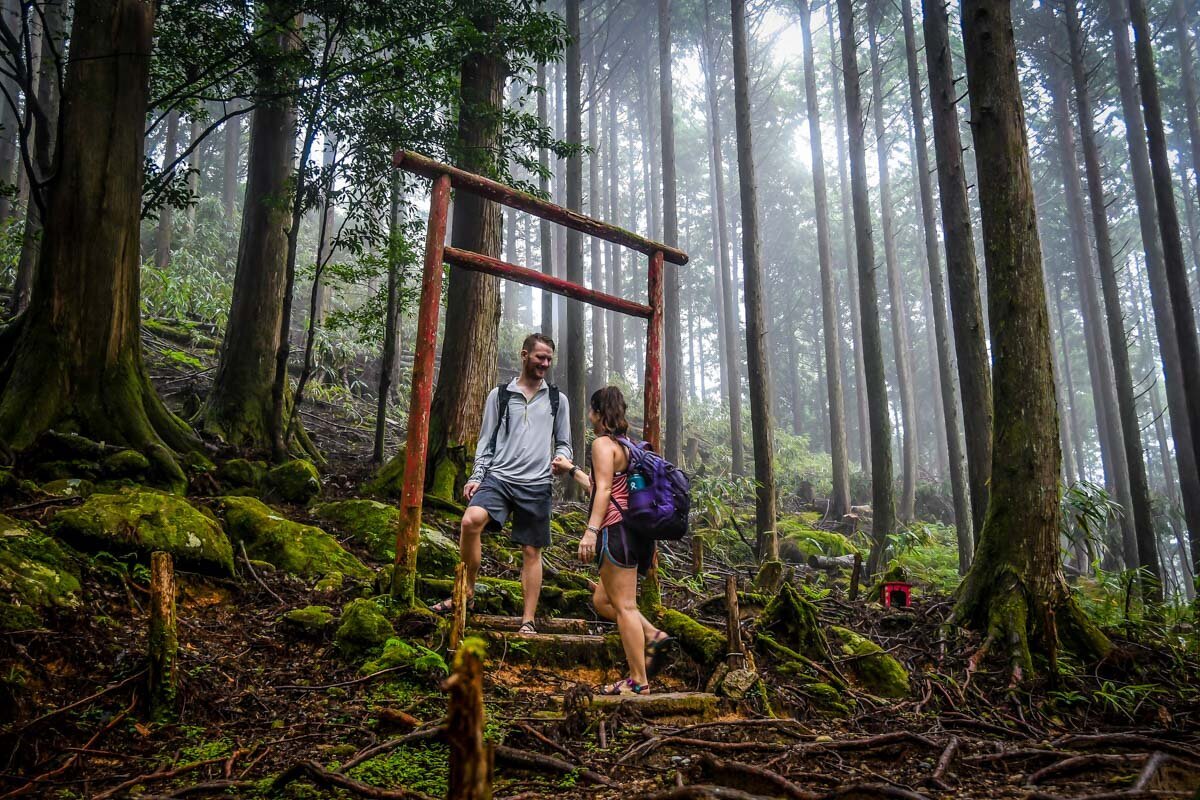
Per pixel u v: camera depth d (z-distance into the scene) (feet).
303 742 9.84
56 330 19.26
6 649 9.97
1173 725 14.60
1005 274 19.40
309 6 24.13
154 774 8.50
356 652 12.59
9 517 13.21
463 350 26.78
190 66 24.56
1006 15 20.29
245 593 14.51
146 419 19.69
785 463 71.46
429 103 26.04
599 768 9.55
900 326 69.00
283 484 21.44
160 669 10.30
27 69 20.52
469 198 28.25
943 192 30.17
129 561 13.43
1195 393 36.27
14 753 8.65
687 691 13.92
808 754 10.62
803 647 16.05
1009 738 13.44
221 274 61.72
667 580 24.31
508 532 22.80
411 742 9.63
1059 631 17.81
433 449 25.81
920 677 16.12
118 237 20.31
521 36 27.20
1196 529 43.88
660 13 58.54
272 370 28.43
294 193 28.60
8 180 46.11
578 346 41.60
